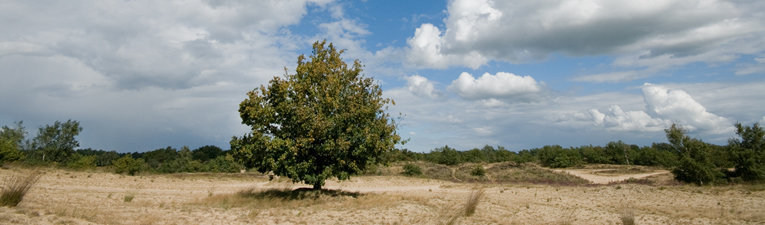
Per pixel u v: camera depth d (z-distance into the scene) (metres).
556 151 76.19
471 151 83.50
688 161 34.22
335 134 17.77
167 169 65.19
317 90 18.20
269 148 15.94
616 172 59.31
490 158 85.06
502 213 16.64
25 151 44.31
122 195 17.05
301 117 16.45
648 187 28.42
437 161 75.44
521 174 51.91
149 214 10.93
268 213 12.74
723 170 37.75
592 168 68.94
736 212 16.95
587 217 16.56
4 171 20.22
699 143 35.62
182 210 12.45
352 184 34.75
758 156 34.94
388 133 18.70
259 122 17.17
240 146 17.50
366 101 19.81
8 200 8.85
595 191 28.39
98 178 23.59
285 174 17.58
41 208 9.16
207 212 12.38
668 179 41.97
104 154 84.25
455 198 22.02
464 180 49.34
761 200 20.30
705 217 15.81
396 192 27.30
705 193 24.72
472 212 15.04
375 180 38.28
